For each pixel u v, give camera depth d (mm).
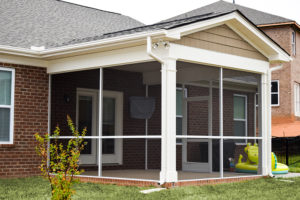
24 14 14578
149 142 14883
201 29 10297
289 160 19953
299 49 26891
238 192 9344
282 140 22562
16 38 12672
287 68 25547
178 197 8344
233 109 17078
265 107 12328
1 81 11789
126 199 8133
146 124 14992
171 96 9602
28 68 12203
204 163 13461
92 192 8977
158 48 9789
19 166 11922
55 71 12266
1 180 11039
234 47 11375
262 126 12320
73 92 13477
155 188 9328
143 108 14438
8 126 11883
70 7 16875
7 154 11727
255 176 11836
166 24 11047
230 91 16969
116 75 14344
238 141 17203
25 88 12133
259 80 12430
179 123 15039
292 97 25531
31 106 12242
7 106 11844
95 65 11125
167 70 9625
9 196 8445
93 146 14008
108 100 14516
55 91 13047
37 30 13750
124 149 14391
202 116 15445
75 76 13539
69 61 11867
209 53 10617
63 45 11922
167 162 9477
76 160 7105
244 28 11305
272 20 26156
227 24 11117
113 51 10688
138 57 10148
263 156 12211
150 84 14836
